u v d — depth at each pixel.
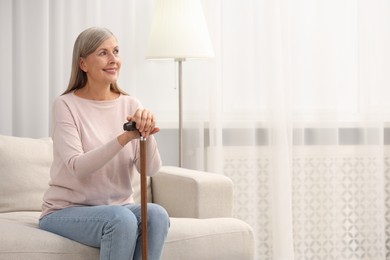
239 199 4.75
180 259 3.17
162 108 4.69
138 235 2.94
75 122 3.13
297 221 4.81
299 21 4.77
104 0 4.56
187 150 4.71
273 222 4.75
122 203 3.20
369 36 4.84
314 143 4.82
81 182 3.10
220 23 4.68
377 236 4.89
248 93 4.72
